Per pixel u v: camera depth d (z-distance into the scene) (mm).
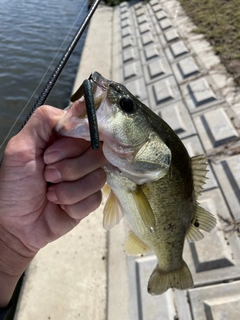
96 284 410
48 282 418
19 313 389
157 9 1347
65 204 215
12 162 207
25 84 1028
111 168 240
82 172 206
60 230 231
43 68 1104
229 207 455
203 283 379
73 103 208
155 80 876
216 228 431
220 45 870
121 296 391
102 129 218
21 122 875
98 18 1497
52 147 204
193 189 267
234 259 393
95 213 503
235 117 609
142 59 1027
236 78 711
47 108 210
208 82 746
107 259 437
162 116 711
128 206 254
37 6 1660
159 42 1073
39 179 210
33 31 1366
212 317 344
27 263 244
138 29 1265
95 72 226
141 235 270
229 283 371
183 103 723
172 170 246
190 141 608
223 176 501
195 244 417
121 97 225
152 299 376
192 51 912
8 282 242
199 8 1179
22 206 215
